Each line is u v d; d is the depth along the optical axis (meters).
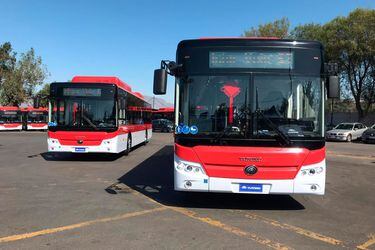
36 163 15.45
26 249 5.57
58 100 16.06
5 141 28.56
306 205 8.70
